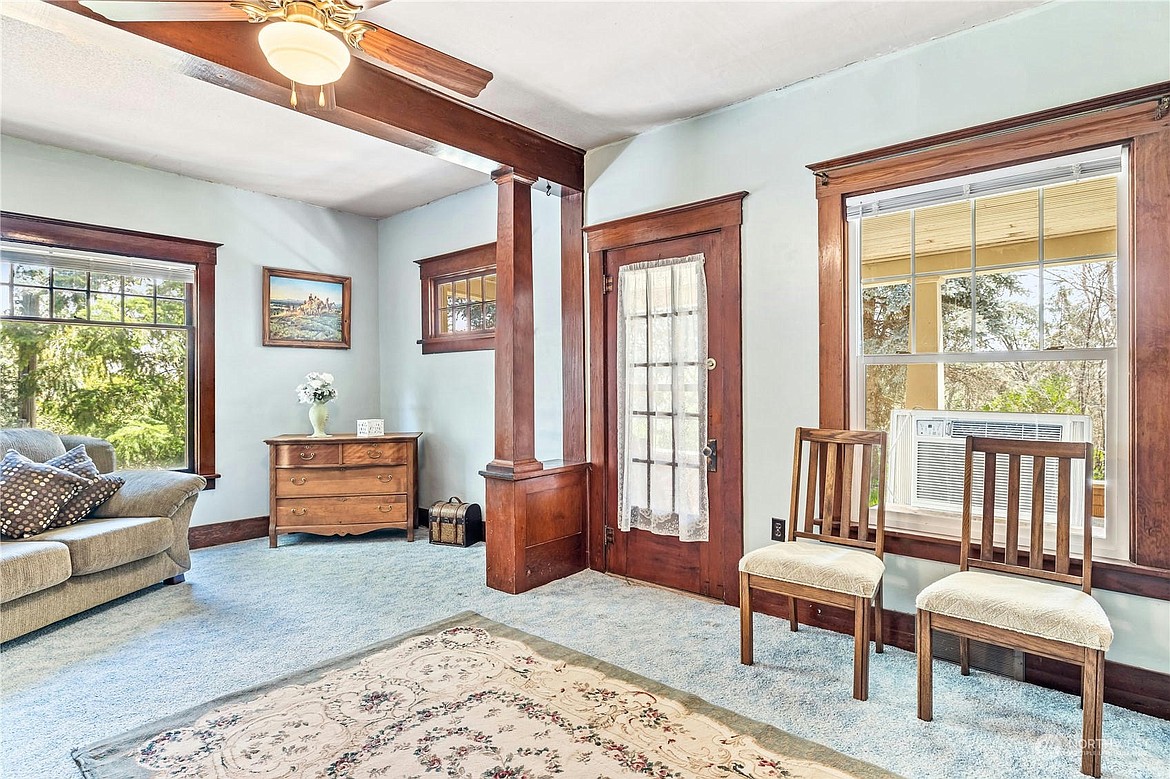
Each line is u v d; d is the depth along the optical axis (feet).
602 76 9.48
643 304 11.72
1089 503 6.87
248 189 15.19
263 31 5.55
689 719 6.88
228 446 14.90
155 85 9.82
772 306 10.11
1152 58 7.07
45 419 12.62
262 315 15.52
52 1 6.07
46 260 12.46
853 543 8.63
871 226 9.44
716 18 7.95
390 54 6.55
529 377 11.55
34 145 12.15
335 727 6.72
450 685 7.67
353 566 12.89
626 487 11.99
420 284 16.71
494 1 7.50
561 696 7.39
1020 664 7.77
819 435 9.02
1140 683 7.06
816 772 5.94
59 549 9.29
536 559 11.52
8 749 6.33
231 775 5.89
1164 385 6.97
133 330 13.71
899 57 8.84
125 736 6.55
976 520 8.39
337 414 16.97
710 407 10.91
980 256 8.51
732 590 10.54
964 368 8.73
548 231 13.60
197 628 9.52
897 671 8.05
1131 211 7.18
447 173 14.07
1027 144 7.83
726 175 10.63
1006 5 7.76
